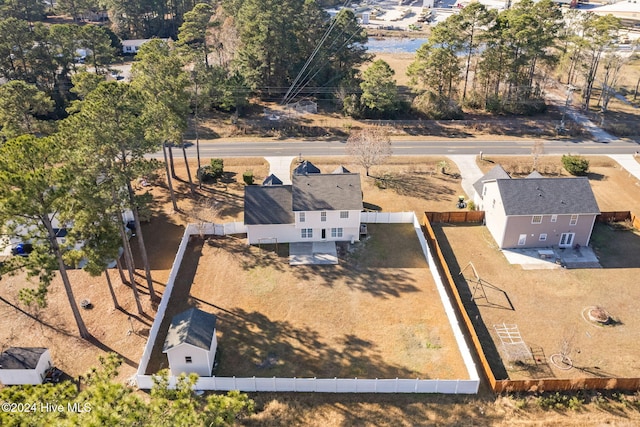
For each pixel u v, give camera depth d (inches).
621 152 2642.7
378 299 1549.0
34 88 2258.9
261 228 1797.5
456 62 3100.4
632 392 1217.4
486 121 3068.4
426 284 1616.6
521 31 2992.1
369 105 3038.9
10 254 1721.2
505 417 1157.1
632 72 3900.1
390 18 6309.1
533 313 1492.4
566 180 1808.6
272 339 1392.7
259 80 3376.0
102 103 1355.8
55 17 5374.0
